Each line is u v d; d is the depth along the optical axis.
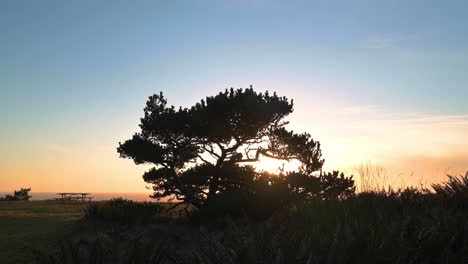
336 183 12.44
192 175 18.14
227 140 18.36
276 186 11.52
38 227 13.96
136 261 4.42
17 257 8.33
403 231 3.94
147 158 17.44
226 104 16.64
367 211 5.75
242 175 17.19
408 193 6.81
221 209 11.10
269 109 17.25
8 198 40.16
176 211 17.86
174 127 17.38
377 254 3.51
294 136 17.50
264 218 10.34
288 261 3.62
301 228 5.18
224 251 3.99
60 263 4.68
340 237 3.88
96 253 4.58
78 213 19.73
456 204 5.67
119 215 14.08
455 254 3.47
